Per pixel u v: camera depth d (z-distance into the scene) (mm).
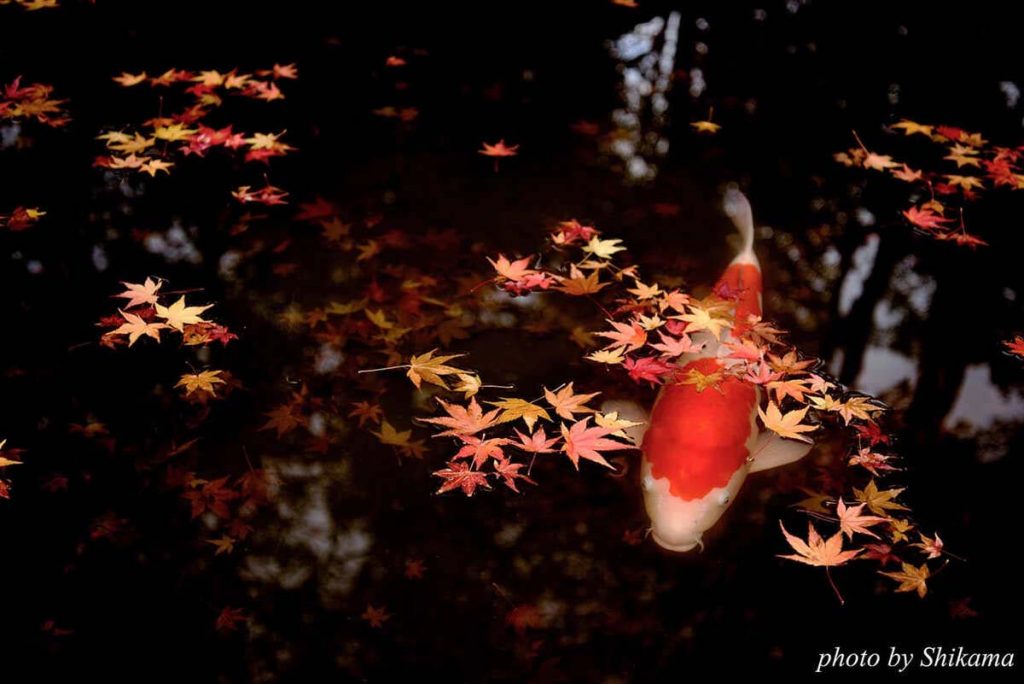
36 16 5328
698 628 2342
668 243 3783
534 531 2568
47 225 3615
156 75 4828
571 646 2283
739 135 4746
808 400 2930
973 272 3734
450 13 5945
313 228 3723
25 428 2725
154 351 3041
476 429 2461
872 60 5625
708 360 2801
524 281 3260
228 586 2389
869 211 4141
